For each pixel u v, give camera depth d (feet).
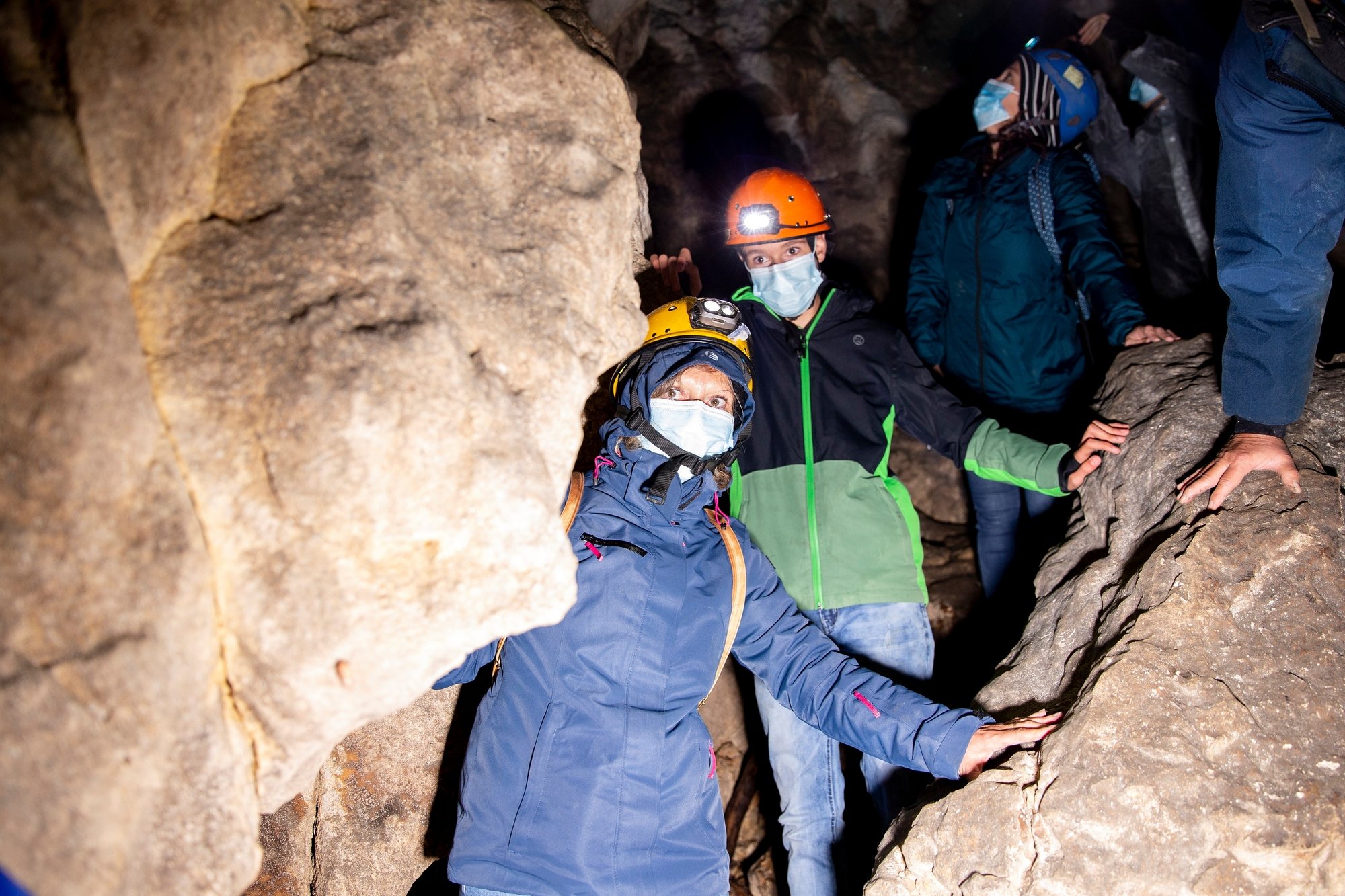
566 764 6.19
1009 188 10.25
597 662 6.39
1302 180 6.12
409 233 5.20
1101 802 6.09
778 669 7.30
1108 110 14.37
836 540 8.45
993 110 10.50
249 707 4.88
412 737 8.54
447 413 5.00
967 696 12.05
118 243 4.60
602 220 5.92
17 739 3.91
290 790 5.36
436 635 5.06
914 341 10.80
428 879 8.88
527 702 6.37
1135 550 7.36
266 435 4.73
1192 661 6.33
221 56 4.92
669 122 16.37
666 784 6.44
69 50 4.45
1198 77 13.75
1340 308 11.18
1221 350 8.06
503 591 5.18
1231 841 5.81
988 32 17.29
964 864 6.53
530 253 5.64
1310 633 6.25
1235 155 6.36
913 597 8.54
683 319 7.45
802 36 17.16
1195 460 7.32
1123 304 9.36
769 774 11.78
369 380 4.81
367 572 4.88
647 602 6.57
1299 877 5.69
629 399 7.32
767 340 8.87
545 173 5.79
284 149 5.06
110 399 4.31
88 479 4.23
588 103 5.99
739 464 8.80
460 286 5.33
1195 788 5.95
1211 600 6.49
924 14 17.69
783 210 8.65
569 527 6.72
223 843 4.67
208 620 4.65
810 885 8.21
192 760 4.56
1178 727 6.13
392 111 5.34
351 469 4.76
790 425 8.69
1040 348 10.32
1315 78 5.90
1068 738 6.38
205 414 4.71
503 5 5.77
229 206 4.95
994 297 10.31
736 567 7.05
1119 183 16.40
